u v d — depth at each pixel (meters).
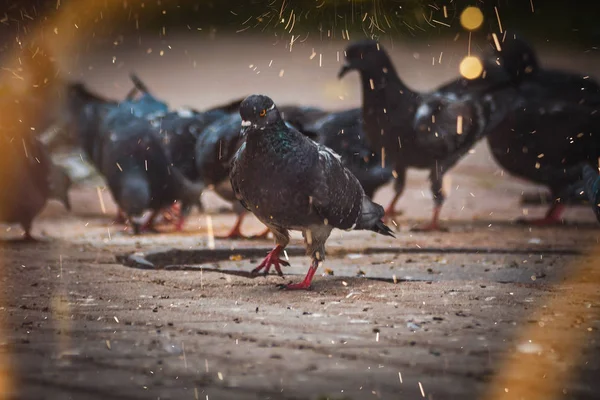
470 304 8.84
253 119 9.12
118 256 11.80
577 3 42.50
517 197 18.83
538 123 15.18
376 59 14.74
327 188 9.41
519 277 10.42
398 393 6.10
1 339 7.50
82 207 17.88
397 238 13.72
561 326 7.94
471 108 14.95
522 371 6.58
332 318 8.23
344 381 6.34
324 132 15.30
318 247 9.73
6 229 14.94
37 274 10.55
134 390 6.17
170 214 16.06
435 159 14.98
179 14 49.44
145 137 15.01
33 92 17.64
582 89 15.40
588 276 10.45
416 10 11.43
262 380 6.36
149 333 7.69
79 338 7.54
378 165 15.48
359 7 11.41
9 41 24.16
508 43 15.45
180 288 9.73
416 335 7.59
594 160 15.23
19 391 6.15
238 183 9.57
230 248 12.14
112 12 44.31
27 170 13.27
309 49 47.00
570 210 17.03
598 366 6.71
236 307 8.73
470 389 6.18
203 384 6.28
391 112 14.84
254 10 44.19
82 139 16.75
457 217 16.25
